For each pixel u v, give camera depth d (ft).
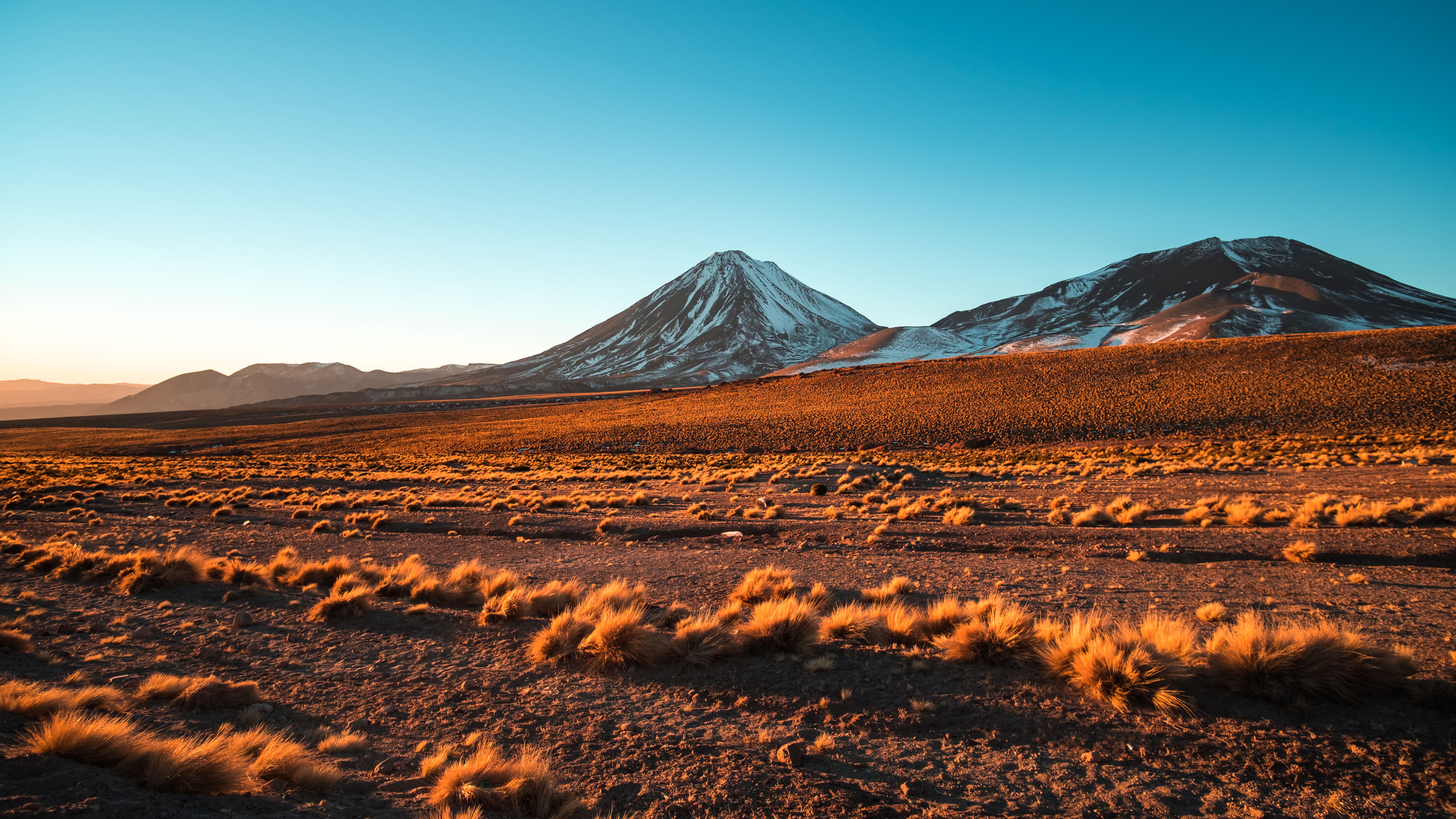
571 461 192.13
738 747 18.10
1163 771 15.69
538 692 22.98
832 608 32.58
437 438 293.02
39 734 15.43
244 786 14.93
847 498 83.20
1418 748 15.76
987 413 231.71
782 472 117.19
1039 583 36.32
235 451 282.97
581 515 76.33
